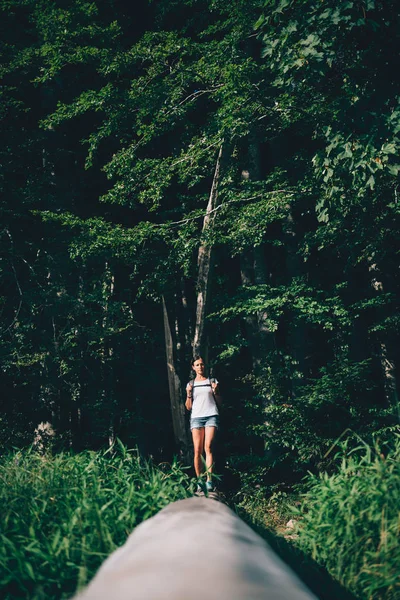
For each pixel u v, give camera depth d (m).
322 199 9.64
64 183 14.99
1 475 5.01
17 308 13.49
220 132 10.91
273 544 4.54
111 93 11.70
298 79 9.16
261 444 13.07
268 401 11.76
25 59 13.46
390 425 9.83
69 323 12.98
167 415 17.00
